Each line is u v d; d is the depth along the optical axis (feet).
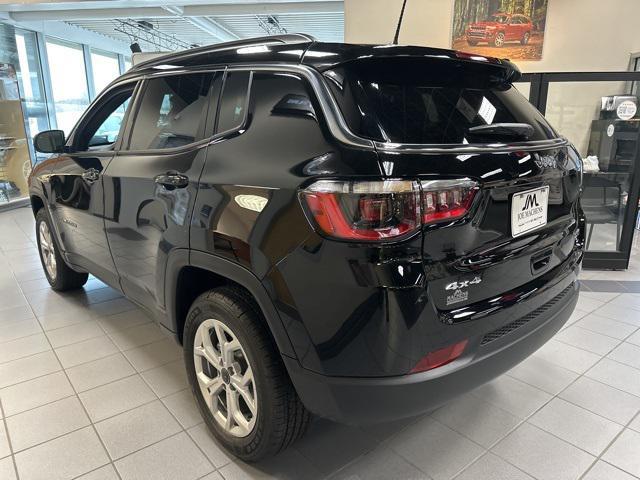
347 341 4.04
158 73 6.70
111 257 7.55
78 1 21.21
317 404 4.43
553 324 5.46
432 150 4.09
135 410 6.54
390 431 6.07
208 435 6.01
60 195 8.84
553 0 14.39
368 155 3.92
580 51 14.62
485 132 4.65
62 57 32.14
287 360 4.47
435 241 3.97
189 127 5.83
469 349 4.37
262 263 4.43
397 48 4.64
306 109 4.47
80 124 8.81
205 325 5.52
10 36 26.12
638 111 12.09
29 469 5.48
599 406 6.56
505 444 5.82
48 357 8.03
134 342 8.54
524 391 6.93
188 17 27.73
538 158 4.81
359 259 3.85
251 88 5.11
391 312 3.86
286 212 4.23
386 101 4.44
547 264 5.29
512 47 14.83
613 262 12.37
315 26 33.37
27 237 16.92
